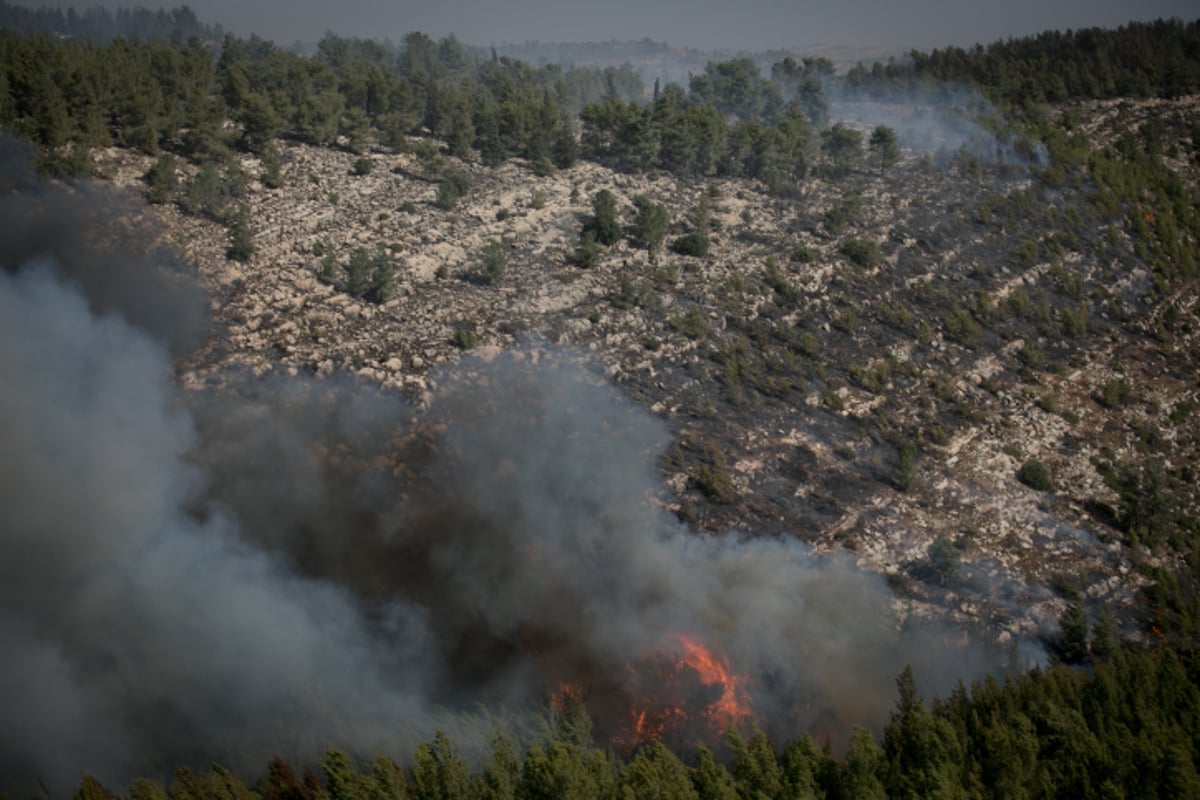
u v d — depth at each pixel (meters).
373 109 115.94
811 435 68.06
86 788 36.59
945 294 88.25
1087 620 51.69
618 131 109.06
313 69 120.50
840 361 76.81
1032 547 60.12
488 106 110.62
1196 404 78.50
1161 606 55.19
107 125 92.25
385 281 74.81
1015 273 93.12
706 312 79.75
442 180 98.75
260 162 95.88
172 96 98.19
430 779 37.47
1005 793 39.81
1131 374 81.06
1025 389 77.06
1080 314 86.44
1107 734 42.59
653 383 71.06
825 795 39.19
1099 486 67.00
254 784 40.19
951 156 120.56
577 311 77.69
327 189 93.06
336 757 37.97
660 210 89.56
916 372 76.25
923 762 40.75
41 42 96.94
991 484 65.69
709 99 153.75
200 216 82.75
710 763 38.38
